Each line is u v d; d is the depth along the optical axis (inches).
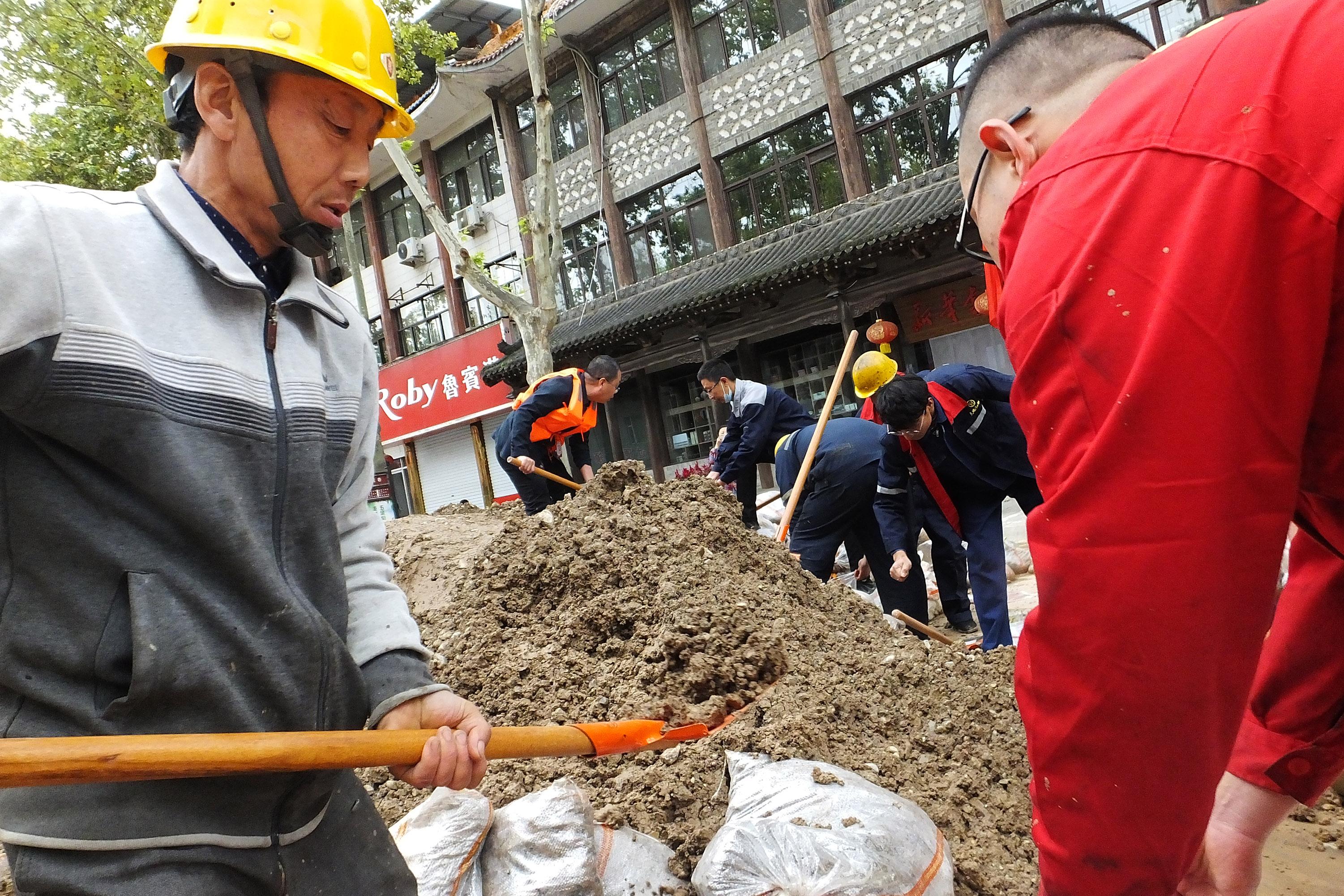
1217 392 31.2
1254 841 62.7
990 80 47.4
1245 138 32.0
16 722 42.9
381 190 805.2
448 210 752.3
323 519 50.7
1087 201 35.1
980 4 462.0
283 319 51.1
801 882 63.6
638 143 611.2
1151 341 31.9
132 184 486.3
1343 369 34.3
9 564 43.0
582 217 650.8
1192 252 31.7
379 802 95.6
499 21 724.0
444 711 54.4
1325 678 59.4
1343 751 57.7
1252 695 63.9
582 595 116.2
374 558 58.0
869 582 244.8
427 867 71.4
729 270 537.3
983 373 154.9
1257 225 31.2
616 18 605.9
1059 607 35.7
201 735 41.3
